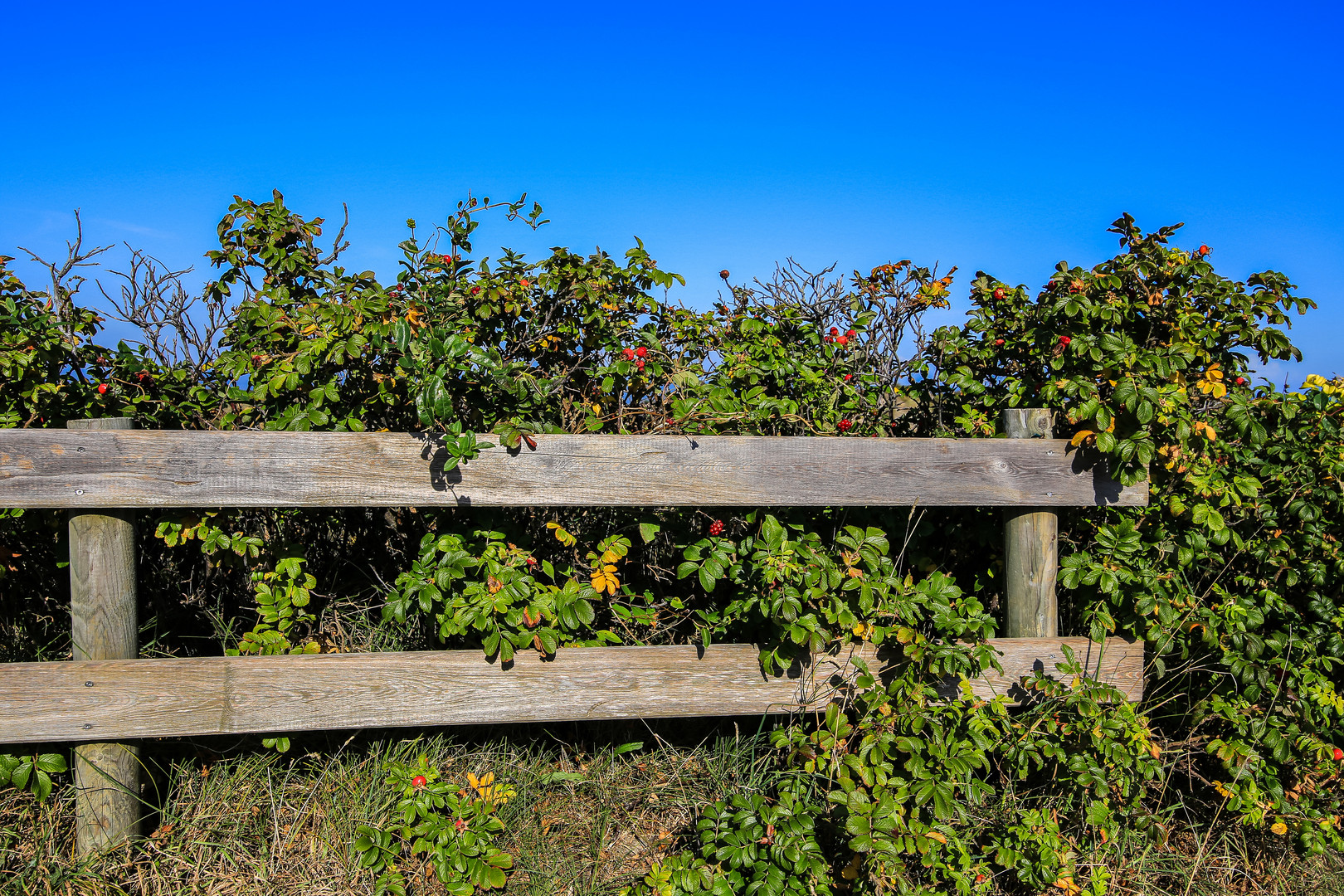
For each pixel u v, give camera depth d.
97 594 2.35
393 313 2.96
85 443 2.26
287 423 2.63
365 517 3.15
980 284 3.40
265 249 3.17
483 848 2.40
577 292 3.22
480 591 2.45
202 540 2.55
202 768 2.67
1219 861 2.69
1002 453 2.67
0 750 2.34
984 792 2.65
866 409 3.46
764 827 2.31
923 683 2.60
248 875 2.40
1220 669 2.91
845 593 2.56
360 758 2.76
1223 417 3.21
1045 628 2.77
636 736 3.03
